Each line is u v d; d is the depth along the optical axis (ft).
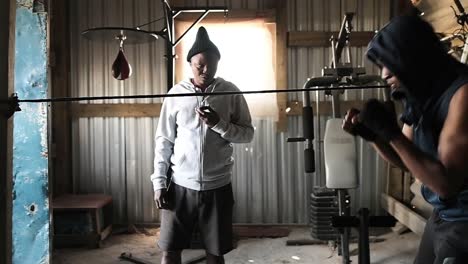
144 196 14.78
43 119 8.59
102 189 14.75
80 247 12.79
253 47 14.42
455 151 4.15
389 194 13.87
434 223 5.24
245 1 14.47
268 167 14.61
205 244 7.98
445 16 10.95
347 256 10.52
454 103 4.37
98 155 14.74
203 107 7.59
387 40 4.48
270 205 14.65
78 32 14.58
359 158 14.46
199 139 7.84
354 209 14.58
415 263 5.71
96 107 14.64
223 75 14.48
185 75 14.43
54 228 12.78
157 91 14.61
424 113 4.70
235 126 7.98
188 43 14.42
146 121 14.67
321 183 14.44
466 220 4.77
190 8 11.60
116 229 14.35
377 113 4.17
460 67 4.64
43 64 8.57
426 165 4.08
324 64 14.42
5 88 4.50
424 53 4.44
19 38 8.26
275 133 14.53
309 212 14.57
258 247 12.60
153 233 14.05
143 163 14.74
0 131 4.50
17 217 8.35
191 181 7.80
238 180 14.64
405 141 4.14
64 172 14.53
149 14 14.52
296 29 14.43
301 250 12.29
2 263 4.52
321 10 14.39
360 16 14.39
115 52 14.57
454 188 4.12
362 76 10.46
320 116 14.42
